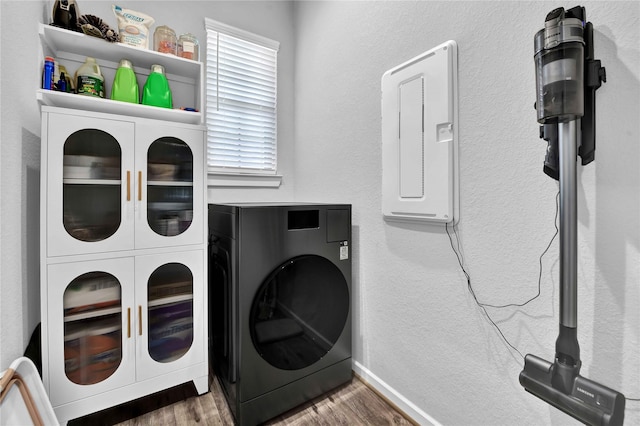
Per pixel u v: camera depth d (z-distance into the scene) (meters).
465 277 1.11
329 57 1.88
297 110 2.27
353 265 1.67
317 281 1.48
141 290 1.38
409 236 1.34
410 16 1.32
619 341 0.76
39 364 1.23
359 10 1.63
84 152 1.27
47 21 1.39
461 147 1.12
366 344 1.59
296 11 2.28
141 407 1.42
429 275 1.25
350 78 1.70
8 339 1.00
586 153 0.77
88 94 1.40
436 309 1.22
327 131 1.90
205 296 1.54
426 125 1.21
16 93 1.07
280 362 1.37
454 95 1.13
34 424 0.97
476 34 1.06
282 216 1.35
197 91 1.79
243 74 2.11
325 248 1.49
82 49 1.48
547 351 0.88
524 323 0.94
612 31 0.76
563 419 0.86
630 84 0.73
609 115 0.77
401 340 1.39
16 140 1.08
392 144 1.37
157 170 1.43
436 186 1.18
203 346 1.53
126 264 1.34
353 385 1.60
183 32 1.88
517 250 0.96
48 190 1.18
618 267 0.76
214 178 1.99
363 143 1.60
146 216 1.39
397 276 1.40
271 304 1.35
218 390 1.56
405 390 1.37
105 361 1.30
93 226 1.28
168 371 1.43
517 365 0.96
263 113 2.21
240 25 2.08
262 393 1.32
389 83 1.39
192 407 1.42
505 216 0.99
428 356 1.26
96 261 1.28
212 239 1.61
